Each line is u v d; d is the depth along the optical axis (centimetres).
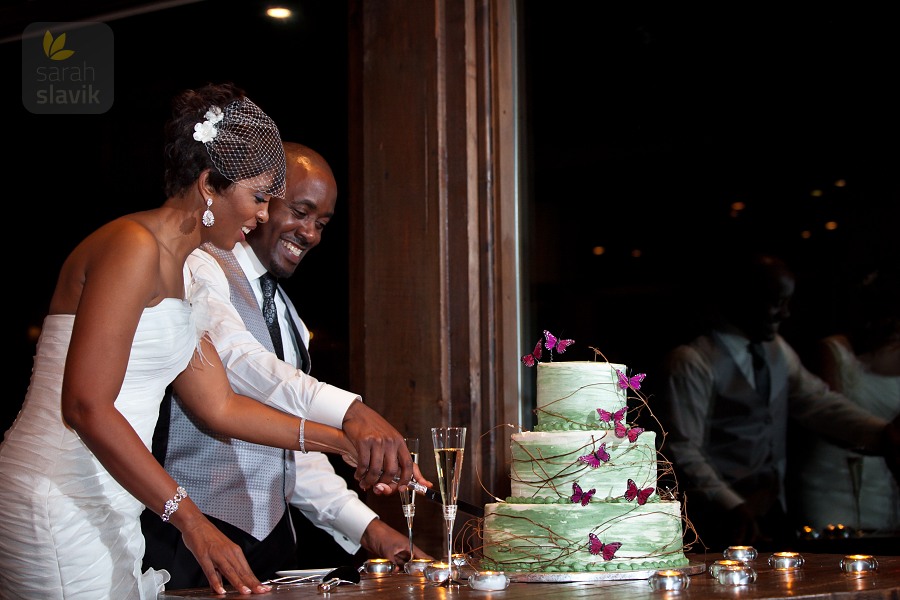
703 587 186
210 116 202
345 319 419
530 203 364
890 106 344
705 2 371
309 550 394
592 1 375
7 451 200
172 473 248
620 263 368
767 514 353
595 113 372
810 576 204
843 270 349
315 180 278
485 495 330
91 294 188
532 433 212
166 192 207
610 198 370
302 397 235
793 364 354
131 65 478
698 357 361
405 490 233
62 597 197
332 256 424
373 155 347
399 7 345
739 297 358
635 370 367
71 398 185
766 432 354
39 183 506
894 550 336
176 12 459
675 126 371
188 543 194
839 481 346
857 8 351
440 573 204
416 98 341
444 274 335
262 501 256
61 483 196
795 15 360
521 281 359
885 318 341
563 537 202
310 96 435
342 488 271
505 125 349
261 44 446
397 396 336
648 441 214
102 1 429
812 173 355
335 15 431
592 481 207
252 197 208
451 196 339
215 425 228
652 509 207
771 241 358
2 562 198
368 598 181
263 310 277
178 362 207
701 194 367
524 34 368
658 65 374
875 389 342
